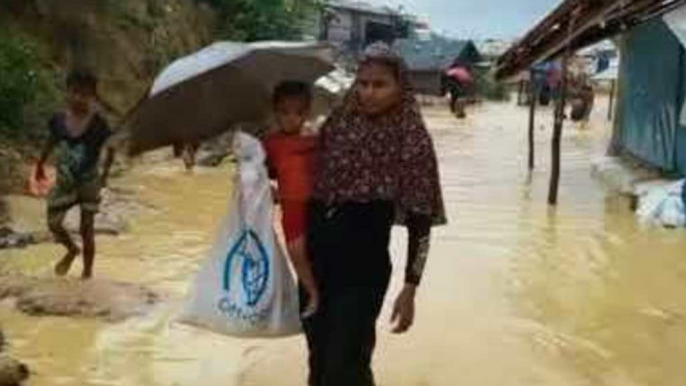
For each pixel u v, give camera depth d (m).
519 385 7.22
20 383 6.87
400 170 5.47
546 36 18.22
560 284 10.51
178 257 11.21
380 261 5.60
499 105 53.72
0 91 15.82
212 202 15.61
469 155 25.17
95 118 9.28
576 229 13.93
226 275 6.28
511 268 11.23
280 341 7.99
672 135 17.77
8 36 17.44
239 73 6.27
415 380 7.25
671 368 7.71
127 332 8.13
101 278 9.88
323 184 5.59
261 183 6.15
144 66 22.69
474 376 7.38
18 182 14.09
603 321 9.05
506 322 8.90
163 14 24.98
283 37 30.58
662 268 11.41
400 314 5.59
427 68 56.31
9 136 15.77
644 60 20.12
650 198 15.10
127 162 19.02
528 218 14.86
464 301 9.62
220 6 29.48
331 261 5.59
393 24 66.38
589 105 38.88
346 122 5.56
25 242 11.34
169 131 6.47
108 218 12.90
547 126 37.03
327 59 6.42
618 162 21.58
